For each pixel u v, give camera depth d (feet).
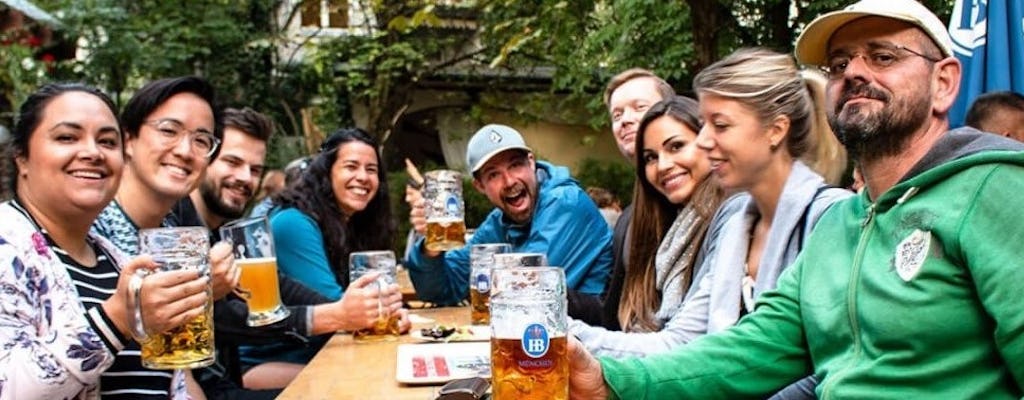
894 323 4.33
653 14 22.00
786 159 6.23
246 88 32.45
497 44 28.94
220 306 8.02
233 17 31.40
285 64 32.83
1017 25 8.75
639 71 10.93
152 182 7.40
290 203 10.54
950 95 4.80
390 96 31.96
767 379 5.20
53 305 5.17
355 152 10.84
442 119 35.09
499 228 11.16
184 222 8.93
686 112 7.69
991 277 3.96
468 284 11.00
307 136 33.37
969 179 4.20
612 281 9.14
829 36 4.99
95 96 5.65
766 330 5.24
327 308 7.82
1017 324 3.88
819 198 5.89
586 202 10.14
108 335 4.80
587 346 6.41
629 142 10.77
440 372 6.21
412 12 29.89
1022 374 3.94
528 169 10.44
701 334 6.63
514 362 4.12
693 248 7.46
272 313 6.79
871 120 4.76
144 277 4.77
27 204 5.57
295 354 9.95
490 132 10.28
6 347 4.75
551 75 32.60
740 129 6.10
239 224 6.73
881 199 4.58
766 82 6.04
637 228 8.21
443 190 8.93
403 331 8.13
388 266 7.99
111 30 27.48
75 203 5.49
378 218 11.51
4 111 25.48
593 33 23.68
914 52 4.73
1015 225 3.98
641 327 8.08
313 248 10.11
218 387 8.64
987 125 8.64
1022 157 4.07
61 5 26.76
